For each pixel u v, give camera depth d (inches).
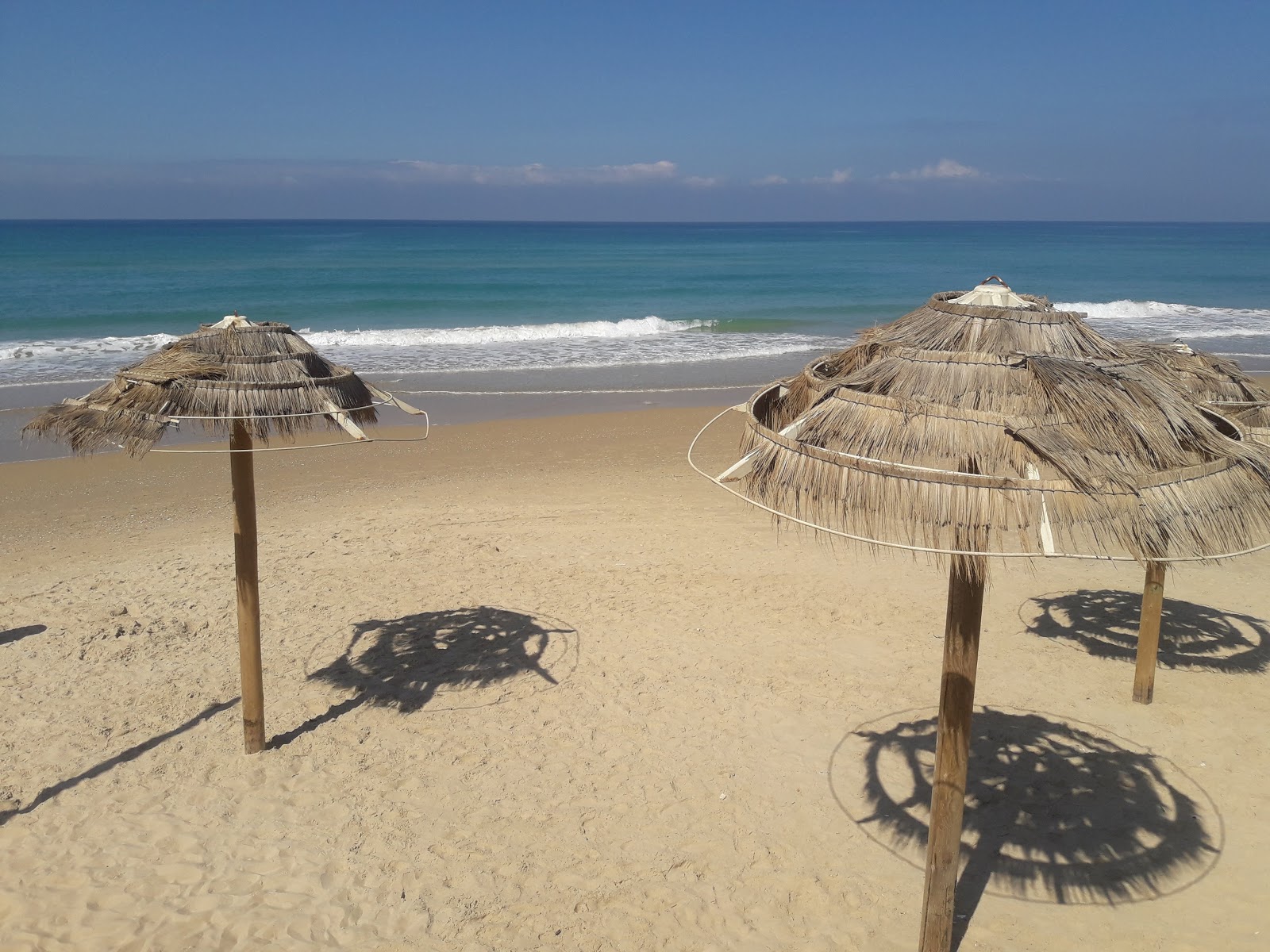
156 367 207.2
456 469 521.0
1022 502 117.4
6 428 608.1
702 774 221.9
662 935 171.2
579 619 309.1
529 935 171.2
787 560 362.0
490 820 204.2
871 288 1835.6
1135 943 167.5
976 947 167.0
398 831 200.5
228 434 214.4
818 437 139.5
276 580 343.6
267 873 187.3
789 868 189.2
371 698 257.1
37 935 170.6
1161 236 5767.7
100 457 530.9
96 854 192.7
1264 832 198.7
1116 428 128.0
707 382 844.6
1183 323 1304.1
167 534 401.1
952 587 139.1
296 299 1483.8
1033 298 166.7
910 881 185.3
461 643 290.8
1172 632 295.7
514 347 1063.6
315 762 226.1
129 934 171.0
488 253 2874.0
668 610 315.6
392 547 380.5
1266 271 2404.0
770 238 4773.6
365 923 174.4
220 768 223.3
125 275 1813.5
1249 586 334.6
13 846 194.5
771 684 264.7
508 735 238.7
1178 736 236.4
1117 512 117.6
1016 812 206.2
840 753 230.2
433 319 1321.4
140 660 278.1
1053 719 245.1
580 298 1609.3
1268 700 253.0
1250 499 130.0
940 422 130.9
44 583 340.2
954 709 144.3
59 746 231.8
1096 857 191.5
